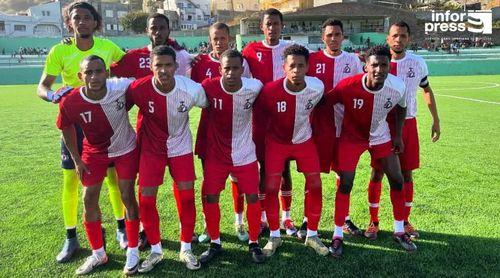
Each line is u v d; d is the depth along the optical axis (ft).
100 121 11.40
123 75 13.85
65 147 12.42
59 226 14.78
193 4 239.50
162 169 11.96
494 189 17.93
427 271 11.32
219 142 12.30
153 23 13.24
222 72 11.67
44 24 205.36
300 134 12.52
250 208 12.30
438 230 13.93
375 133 12.64
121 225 13.62
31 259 12.39
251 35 141.18
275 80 13.20
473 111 41.68
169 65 10.98
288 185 13.99
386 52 11.47
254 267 11.80
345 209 12.73
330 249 12.46
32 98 60.70
